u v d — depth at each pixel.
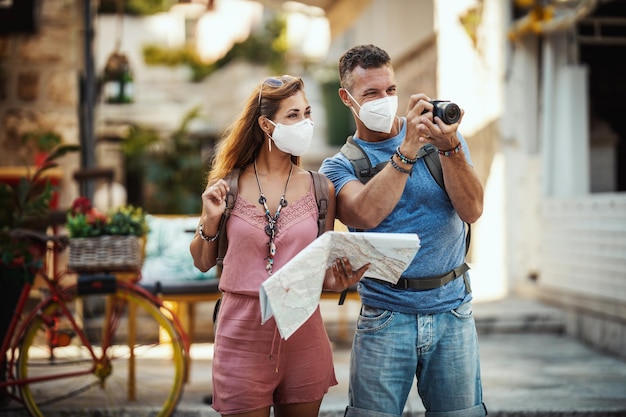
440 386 3.07
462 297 3.08
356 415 3.04
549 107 7.91
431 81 10.00
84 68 8.05
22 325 4.61
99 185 10.82
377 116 2.95
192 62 17.89
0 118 7.70
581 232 7.12
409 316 3.02
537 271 8.27
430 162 3.03
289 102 2.92
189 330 5.87
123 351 6.44
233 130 3.04
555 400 5.07
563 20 7.34
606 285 6.64
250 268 2.91
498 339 7.29
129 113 15.98
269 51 17.55
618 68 9.07
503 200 8.84
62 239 4.81
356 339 3.10
